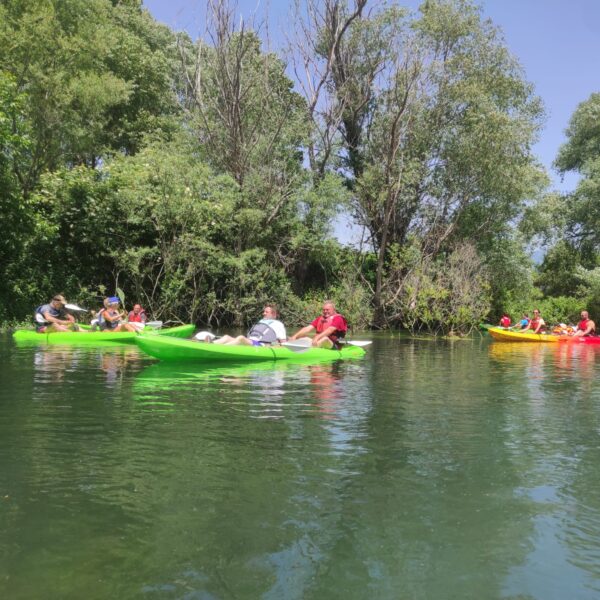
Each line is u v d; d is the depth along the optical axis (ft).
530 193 75.46
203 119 70.54
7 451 13.43
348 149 79.61
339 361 33.19
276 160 69.05
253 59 72.49
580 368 32.14
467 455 13.69
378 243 76.23
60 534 9.16
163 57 84.58
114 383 22.98
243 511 10.15
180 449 13.74
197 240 59.57
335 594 7.58
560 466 12.94
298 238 66.49
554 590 7.78
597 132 94.22
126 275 62.69
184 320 64.03
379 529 9.54
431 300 65.41
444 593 7.66
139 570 8.08
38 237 54.54
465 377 27.50
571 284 97.60
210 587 7.68
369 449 14.05
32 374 24.98
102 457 13.05
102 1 61.77
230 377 25.25
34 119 55.06
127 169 60.85
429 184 74.95
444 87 72.64
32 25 53.62
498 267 77.82
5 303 51.78
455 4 73.72
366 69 75.77
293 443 14.43
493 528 9.67
